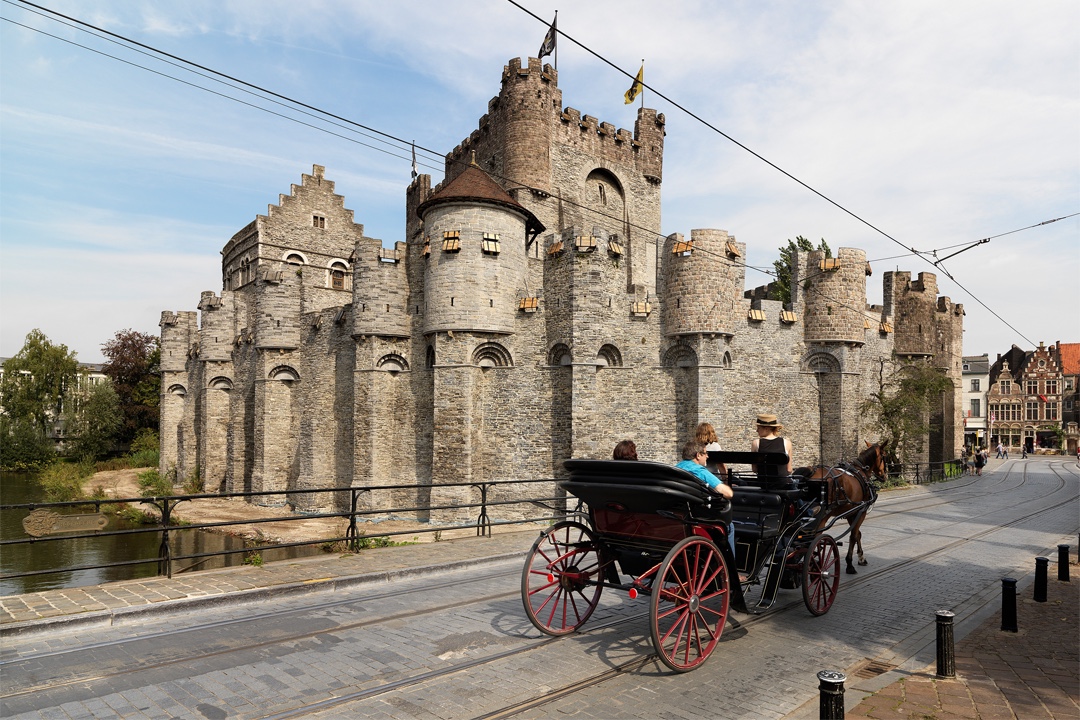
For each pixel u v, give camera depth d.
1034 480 41.81
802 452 35.25
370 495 31.84
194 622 9.05
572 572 8.83
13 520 37.91
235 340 48.53
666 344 31.64
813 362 36.09
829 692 5.14
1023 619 9.92
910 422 38.81
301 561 12.52
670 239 31.61
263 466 39.72
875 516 22.16
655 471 7.56
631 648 8.30
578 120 40.81
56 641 8.17
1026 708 6.46
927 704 6.57
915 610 10.38
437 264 30.59
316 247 56.84
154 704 6.38
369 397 32.50
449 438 29.91
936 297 46.56
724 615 7.96
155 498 10.77
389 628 8.91
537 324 30.39
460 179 31.45
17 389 77.75
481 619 9.40
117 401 75.00
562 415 29.44
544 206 37.97
